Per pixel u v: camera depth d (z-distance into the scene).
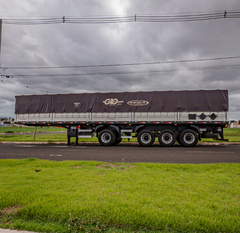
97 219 2.72
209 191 3.86
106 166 6.41
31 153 10.28
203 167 6.10
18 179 4.71
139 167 6.18
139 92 14.70
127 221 2.69
